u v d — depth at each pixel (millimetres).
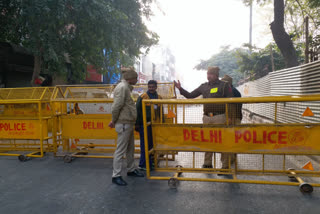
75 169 4543
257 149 3463
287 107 3689
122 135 3754
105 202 3102
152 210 2861
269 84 9797
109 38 10992
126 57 16328
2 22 10102
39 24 9008
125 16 11188
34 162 5078
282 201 3025
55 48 9492
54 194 3375
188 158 4500
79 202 3111
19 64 12031
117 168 3740
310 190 3242
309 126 3297
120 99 3662
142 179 3943
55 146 5438
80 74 13047
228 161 3789
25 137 5539
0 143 5930
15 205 3049
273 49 15445
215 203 3008
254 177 3896
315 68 5582
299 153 3336
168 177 3904
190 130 3686
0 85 11727
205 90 4277
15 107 5598
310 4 10273
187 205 2969
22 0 8484
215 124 3576
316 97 3094
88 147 5711
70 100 5164
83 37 10633
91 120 5191
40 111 5375
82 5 9555
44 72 11156
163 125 3787
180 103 3621
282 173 3559
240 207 2889
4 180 3980
